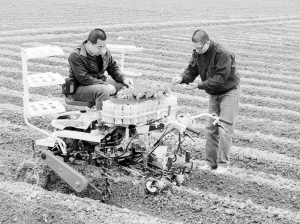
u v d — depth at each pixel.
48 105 5.64
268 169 6.68
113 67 6.30
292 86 11.03
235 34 18.41
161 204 5.43
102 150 5.60
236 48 15.52
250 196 5.85
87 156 5.60
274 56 14.41
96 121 5.89
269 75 11.97
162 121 5.74
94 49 5.76
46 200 5.21
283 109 9.40
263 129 8.16
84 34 16.52
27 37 15.37
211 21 21.38
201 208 5.34
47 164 5.51
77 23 19.05
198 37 5.64
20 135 7.27
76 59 5.84
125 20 20.55
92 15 21.97
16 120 8.00
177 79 6.12
